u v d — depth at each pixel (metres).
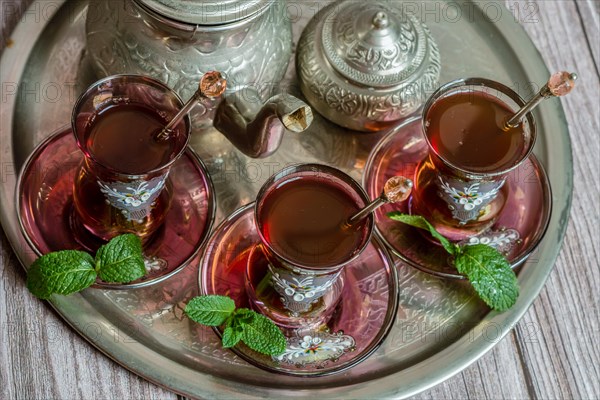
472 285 0.71
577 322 0.75
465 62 0.79
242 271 0.70
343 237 0.64
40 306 0.70
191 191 0.72
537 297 0.75
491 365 0.73
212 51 0.69
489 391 0.72
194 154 0.72
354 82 0.72
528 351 0.74
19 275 0.71
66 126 0.71
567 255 0.76
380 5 0.73
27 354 0.69
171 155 0.65
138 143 0.65
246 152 0.71
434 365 0.69
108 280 0.66
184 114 0.63
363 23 0.71
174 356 0.68
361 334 0.69
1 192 0.70
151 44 0.69
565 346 0.74
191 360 0.68
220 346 0.69
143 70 0.70
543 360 0.74
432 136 0.68
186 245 0.70
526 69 0.79
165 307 0.69
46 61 0.75
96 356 0.70
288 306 0.67
